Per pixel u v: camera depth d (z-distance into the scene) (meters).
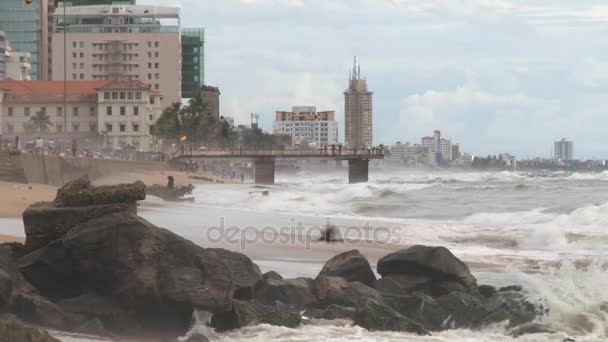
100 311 22.47
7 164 81.62
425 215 70.62
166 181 122.75
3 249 24.56
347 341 22.30
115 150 178.38
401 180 196.00
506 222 61.56
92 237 23.17
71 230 23.80
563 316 25.50
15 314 21.55
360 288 26.77
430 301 25.69
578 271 30.69
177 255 22.97
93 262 23.14
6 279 21.50
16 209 52.16
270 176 176.38
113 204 25.17
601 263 37.34
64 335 21.16
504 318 25.03
